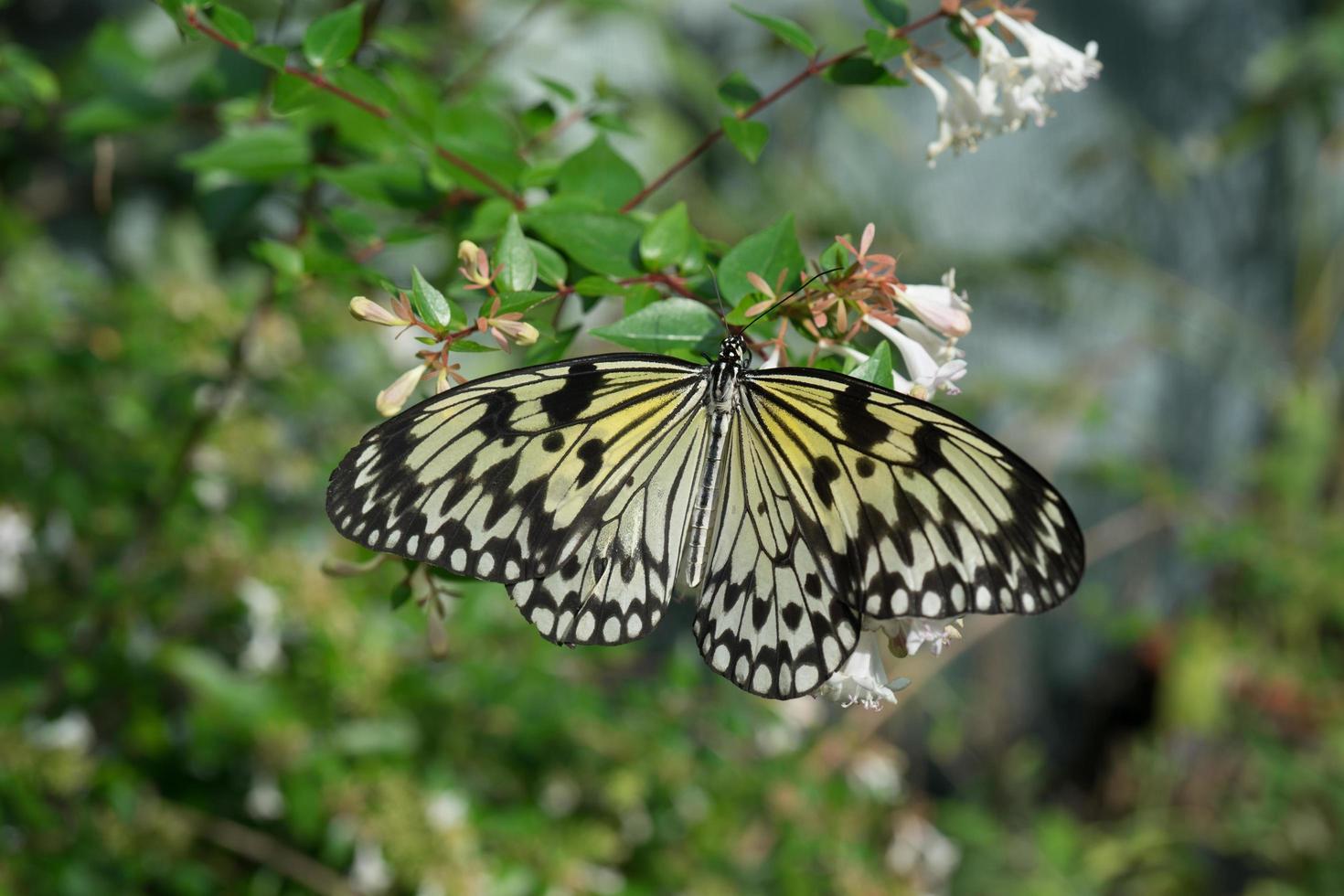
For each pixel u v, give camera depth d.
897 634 0.74
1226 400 1.96
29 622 0.91
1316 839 1.49
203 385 0.88
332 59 0.79
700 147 0.80
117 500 0.93
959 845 1.40
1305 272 1.94
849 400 0.73
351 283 0.83
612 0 0.93
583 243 0.77
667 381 0.74
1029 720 1.84
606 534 0.74
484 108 0.84
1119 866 1.48
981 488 0.72
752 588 0.74
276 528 0.97
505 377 0.72
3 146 1.18
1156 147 1.81
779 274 0.76
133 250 1.29
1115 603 1.87
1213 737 1.69
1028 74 0.79
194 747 0.90
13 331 0.93
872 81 0.79
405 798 0.89
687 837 0.96
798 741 0.97
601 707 0.93
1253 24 1.88
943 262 1.73
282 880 0.91
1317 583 1.55
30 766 0.87
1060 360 1.88
